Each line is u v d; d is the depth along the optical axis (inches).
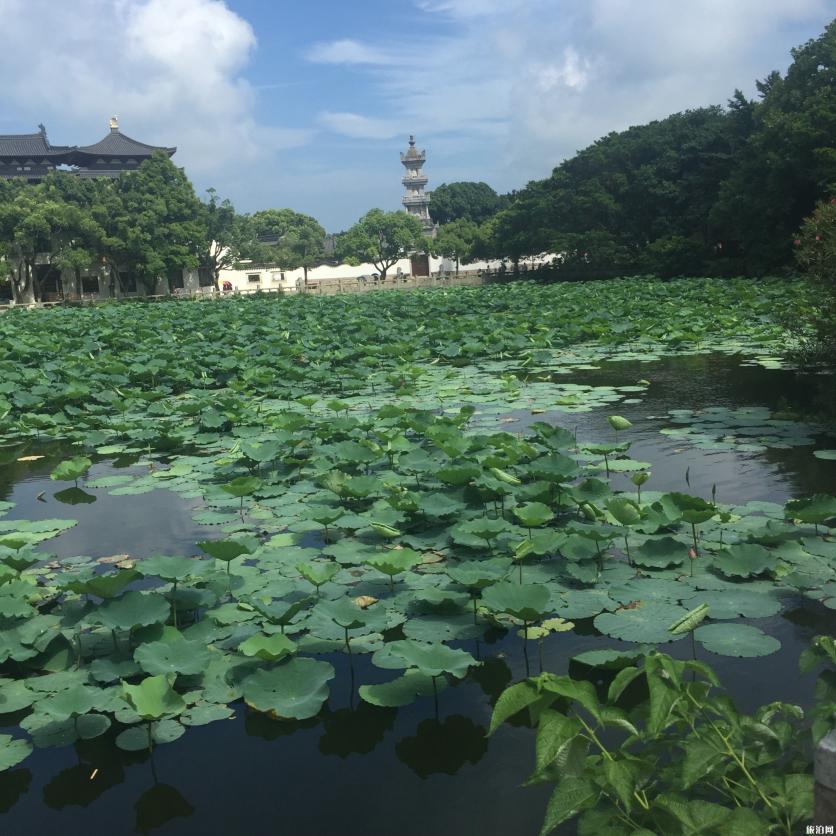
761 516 235.9
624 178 1659.7
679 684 93.3
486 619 181.3
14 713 152.4
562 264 1875.0
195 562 188.7
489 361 624.7
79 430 429.7
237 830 120.0
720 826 82.0
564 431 305.4
